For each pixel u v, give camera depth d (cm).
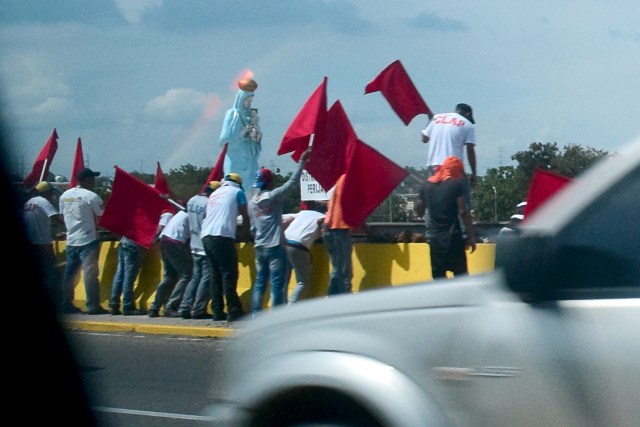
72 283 2102
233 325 1822
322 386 609
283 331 648
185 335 1823
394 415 579
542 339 545
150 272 2150
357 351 607
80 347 1675
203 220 1872
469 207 1630
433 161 1806
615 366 522
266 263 1777
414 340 591
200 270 1939
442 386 577
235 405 653
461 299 584
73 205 2078
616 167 554
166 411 1177
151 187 2073
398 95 2081
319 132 1867
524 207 1817
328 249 1761
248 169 2741
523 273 539
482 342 566
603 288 538
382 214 2942
